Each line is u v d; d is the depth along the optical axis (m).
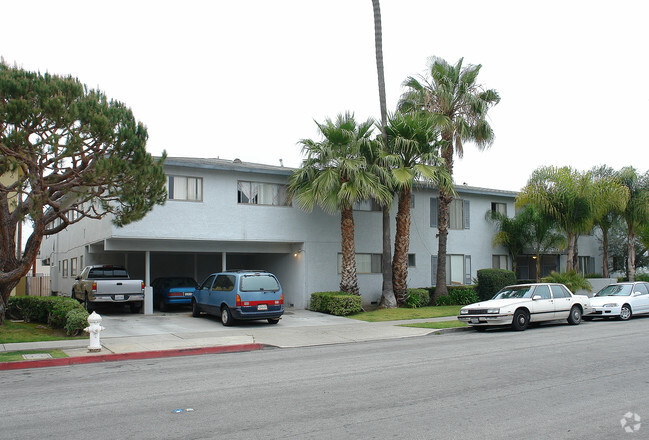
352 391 8.08
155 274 28.73
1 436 5.98
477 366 10.16
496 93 24.23
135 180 14.16
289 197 23.06
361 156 21.41
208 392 8.16
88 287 20.11
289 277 24.44
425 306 23.94
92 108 13.19
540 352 11.84
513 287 18.08
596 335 14.88
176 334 15.46
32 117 12.38
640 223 28.81
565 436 5.82
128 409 7.14
